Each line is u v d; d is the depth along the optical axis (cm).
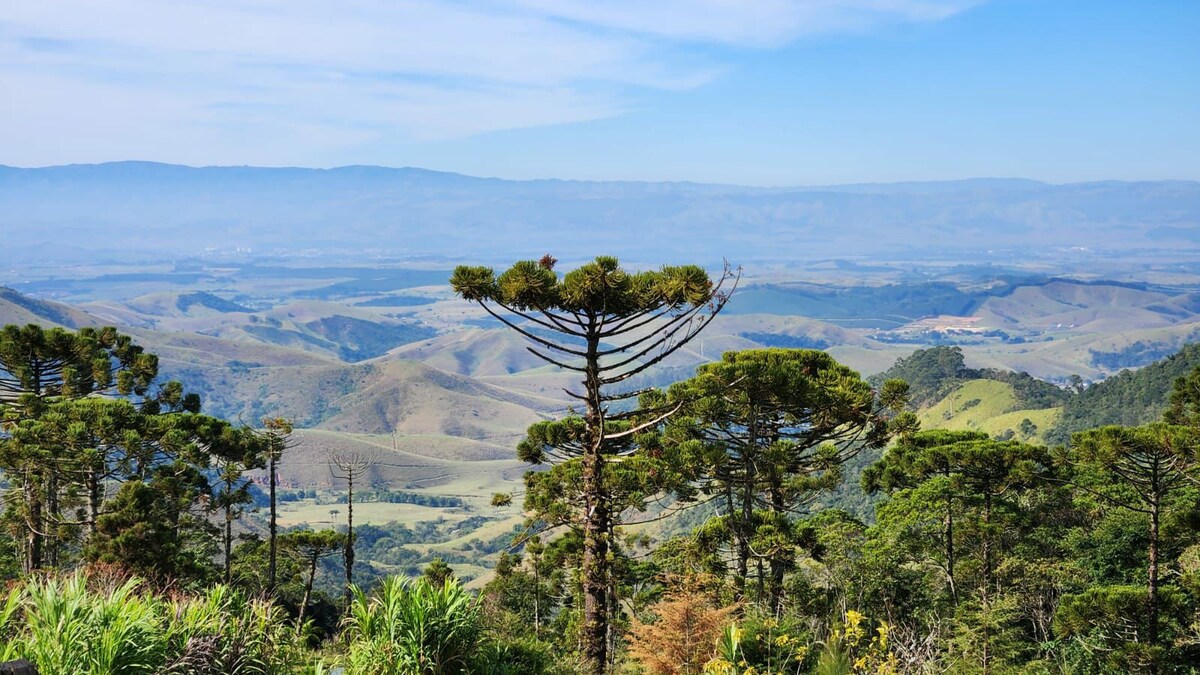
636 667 1252
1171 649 2011
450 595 1085
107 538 2378
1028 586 2567
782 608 1855
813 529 2414
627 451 2195
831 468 2544
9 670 637
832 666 888
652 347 1439
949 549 2664
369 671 995
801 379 2078
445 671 1035
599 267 1350
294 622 1248
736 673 955
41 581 971
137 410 3606
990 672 1883
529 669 1162
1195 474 2002
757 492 2566
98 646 821
